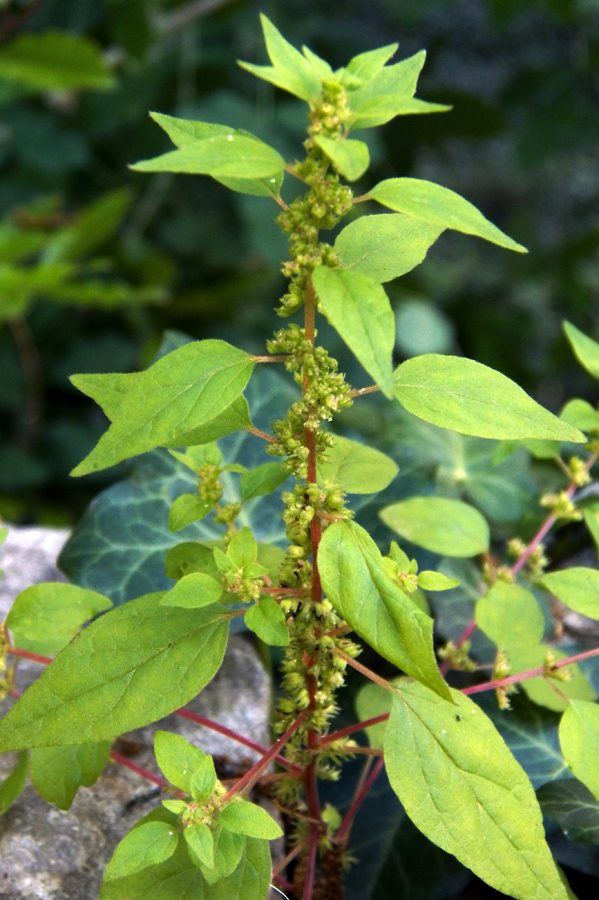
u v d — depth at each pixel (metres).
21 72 0.83
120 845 0.31
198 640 0.33
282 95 1.18
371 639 0.31
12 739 0.32
